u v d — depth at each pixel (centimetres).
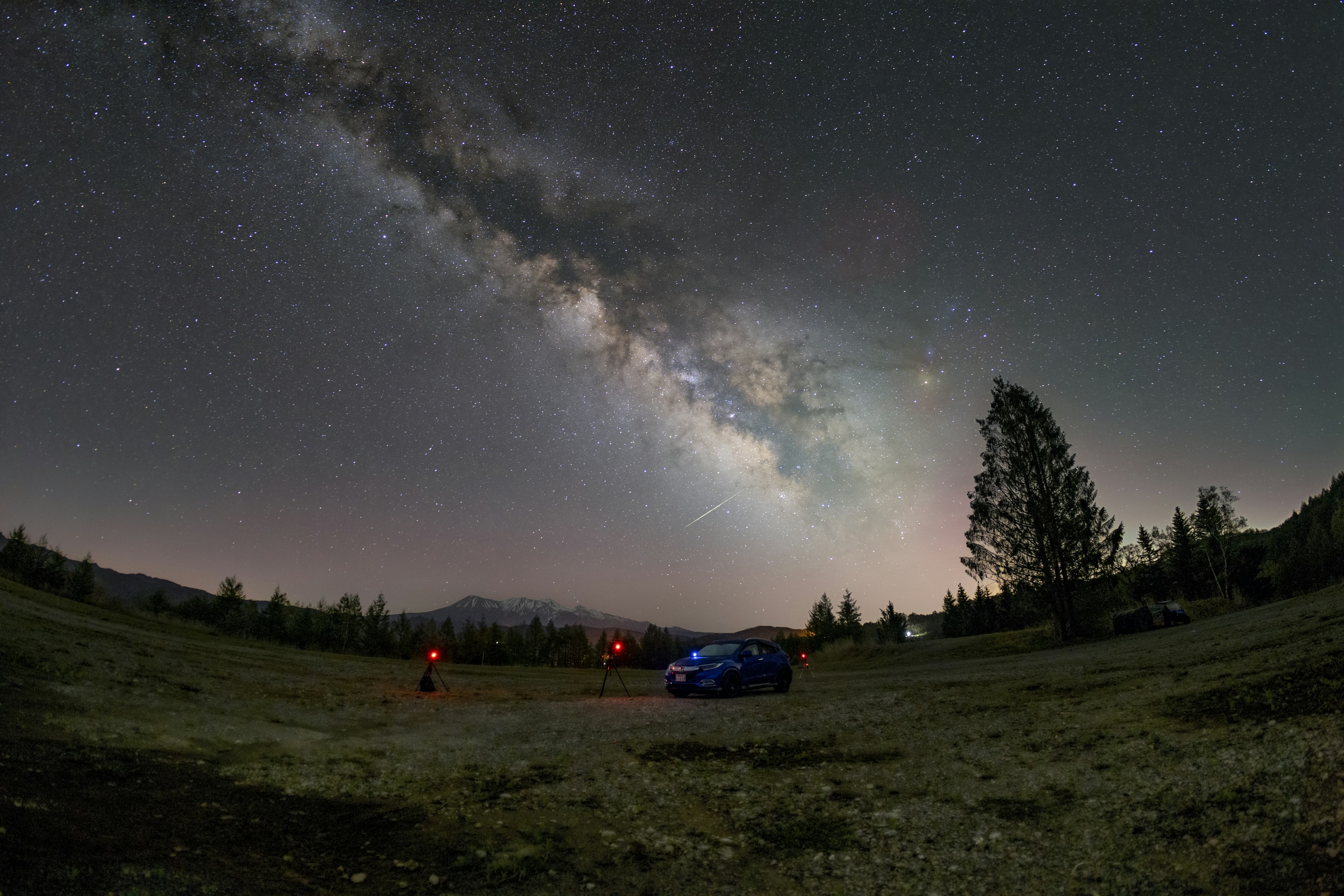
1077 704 1171
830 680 2555
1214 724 845
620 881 586
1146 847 564
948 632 8344
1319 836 498
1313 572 4122
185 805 641
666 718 1381
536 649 7919
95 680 1102
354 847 622
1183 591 5781
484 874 588
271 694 1403
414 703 1570
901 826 698
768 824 730
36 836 498
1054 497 3762
